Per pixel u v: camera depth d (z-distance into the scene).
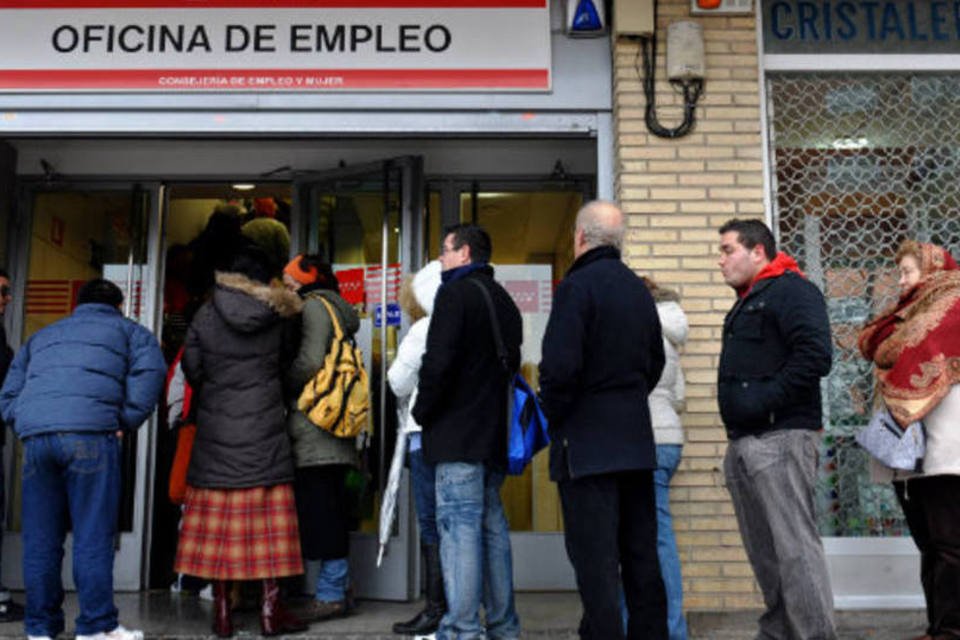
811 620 3.52
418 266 5.79
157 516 6.13
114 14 5.33
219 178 6.30
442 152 6.25
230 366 4.43
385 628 4.58
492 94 5.30
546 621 4.82
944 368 3.91
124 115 5.30
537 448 4.00
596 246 3.52
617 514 3.29
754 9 5.28
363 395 4.74
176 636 4.41
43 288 6.24
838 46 5.46
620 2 5.17
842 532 5.12
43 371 4.19
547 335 3.33
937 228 5.39
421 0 5.36
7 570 5.86
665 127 5.15
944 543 3.94
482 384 3.86
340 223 6.07
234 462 4.36
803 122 5.45
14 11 5.33
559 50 5.37
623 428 3.28
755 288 3.76
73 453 4.09
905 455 3.90
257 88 5.28
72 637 4.36
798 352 3.52
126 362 4.33
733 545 4.79
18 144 6.25
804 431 3.62
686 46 5.14
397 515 5.43
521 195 6.32
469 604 3.74
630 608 3.32
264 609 4.39
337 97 5.29
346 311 4.90
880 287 5.32
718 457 4.86
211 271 6.57
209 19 5.33
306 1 5.34
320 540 4.71
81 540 4.11
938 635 3.99
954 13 5.51
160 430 6.21
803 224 5.36
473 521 3.79
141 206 6.27
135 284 6.21
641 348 3.40
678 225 5.07
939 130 5.46
